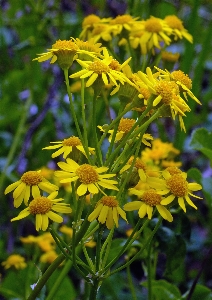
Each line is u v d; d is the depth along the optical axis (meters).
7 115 0.78
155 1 0.72
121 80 0.35
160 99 0.35
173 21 0.54
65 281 0.53
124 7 0.88
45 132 0.78
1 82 0.90
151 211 0.35
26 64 0.89
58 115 0.82
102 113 0.60
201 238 0.68
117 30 0.52
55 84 0.73
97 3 0.91
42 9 0.79
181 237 0.47
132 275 0.63
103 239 0.56
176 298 0.48
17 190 0.35
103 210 0.34
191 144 0.52
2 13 0.96
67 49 0.37
